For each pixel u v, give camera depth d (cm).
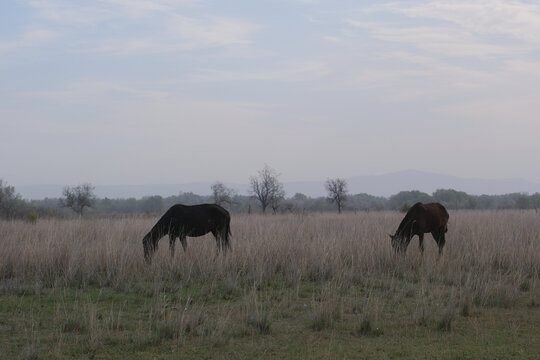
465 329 749
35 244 1284
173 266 1173
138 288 1036
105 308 886
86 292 1020
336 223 2134
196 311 834
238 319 800
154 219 2327
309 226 1948
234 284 1023
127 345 679
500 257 1262
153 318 811
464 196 8369
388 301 929
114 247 1262
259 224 1850
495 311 854
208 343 687
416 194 8838
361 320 768
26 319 807
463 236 1545
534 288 1031
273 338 716
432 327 756
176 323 734
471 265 1226
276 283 1095
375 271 1185
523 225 1803
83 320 773
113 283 1073
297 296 961
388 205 8550
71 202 4550
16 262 1188
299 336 725
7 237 1584
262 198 4403
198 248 1327
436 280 1095
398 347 669
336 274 1121
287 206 4744
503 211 3133
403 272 1170
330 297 916
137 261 1231
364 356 636
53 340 701
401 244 1316
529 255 1239
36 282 1052
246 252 1250
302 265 1188
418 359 623
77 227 1877
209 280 1106
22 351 648
